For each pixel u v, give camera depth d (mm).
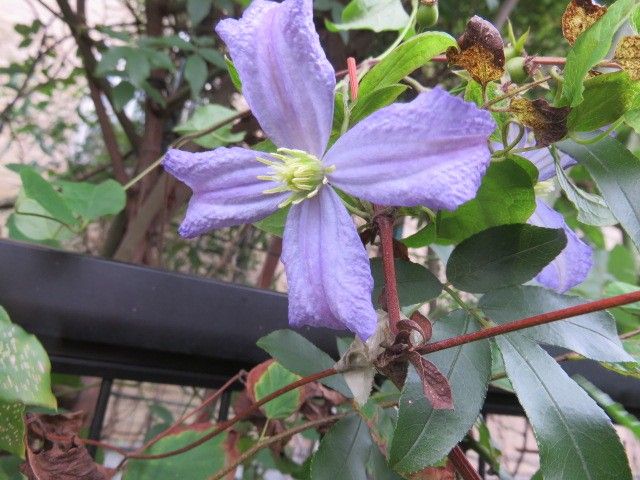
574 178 302
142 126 659
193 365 232
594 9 145
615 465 127
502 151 154
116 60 371
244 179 150
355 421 182
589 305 118
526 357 139
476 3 491
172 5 497
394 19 252
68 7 482
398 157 121
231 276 577
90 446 229
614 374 271
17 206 300
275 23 140
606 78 137
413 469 125
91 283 203
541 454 126
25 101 666
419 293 158
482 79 149
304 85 140
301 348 198
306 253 138
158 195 425
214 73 493
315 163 137
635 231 137
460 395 133
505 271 155
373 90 172
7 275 194
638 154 235
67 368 213
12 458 247
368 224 155
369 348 132
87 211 256
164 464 221
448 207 111
